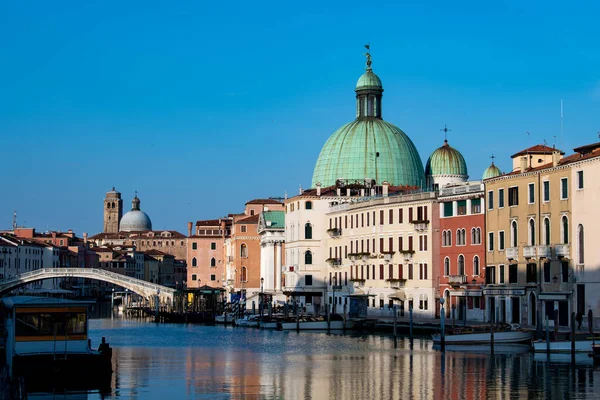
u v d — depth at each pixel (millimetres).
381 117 156000
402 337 94125
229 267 178375
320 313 132000
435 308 104812
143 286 178875
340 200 134250
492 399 51375
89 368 57812
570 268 82688
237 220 168625
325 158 153375
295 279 134625
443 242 103938
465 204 100375
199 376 61969
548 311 85812
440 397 52281
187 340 96000
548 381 57000
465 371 62094
